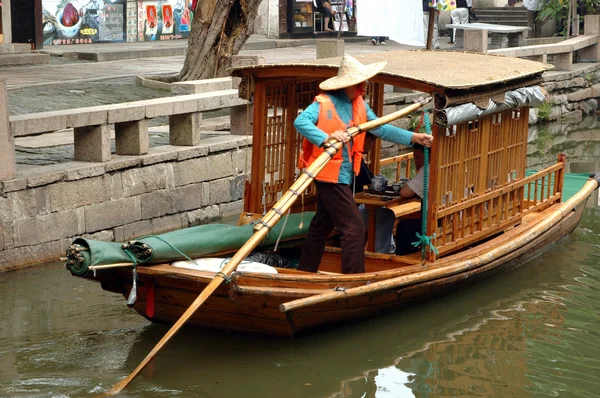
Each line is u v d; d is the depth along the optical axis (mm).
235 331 7449
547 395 6684
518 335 7879
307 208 9094
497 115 8875
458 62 8727
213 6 16844
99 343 7441
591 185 11727
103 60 22281
